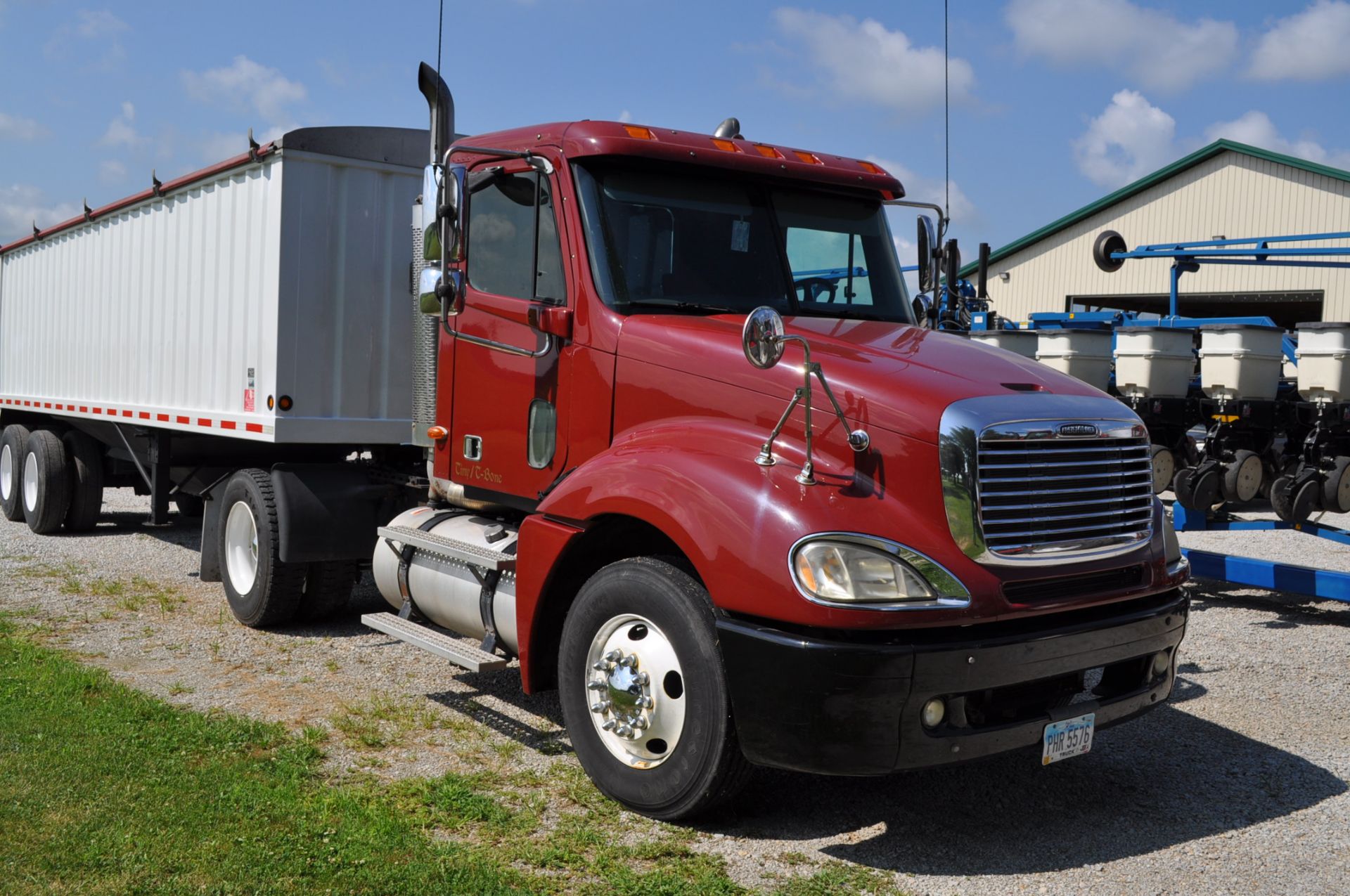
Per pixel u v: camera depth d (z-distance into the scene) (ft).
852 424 13.24
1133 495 14.34
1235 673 21.93
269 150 23.35
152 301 30.66
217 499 25.84
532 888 11.93
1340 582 24.91
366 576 30.30
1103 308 92.89
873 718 12.07
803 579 12.21
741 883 12.34
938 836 13.88
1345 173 75.15
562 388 16.53
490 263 18.10
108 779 14.03
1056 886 12.51
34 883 11.21
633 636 14.40
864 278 18.29
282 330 23.36
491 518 19.07
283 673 20.47
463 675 20.67
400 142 24.62
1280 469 30.01
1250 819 14.64
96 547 34.83
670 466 13.87
